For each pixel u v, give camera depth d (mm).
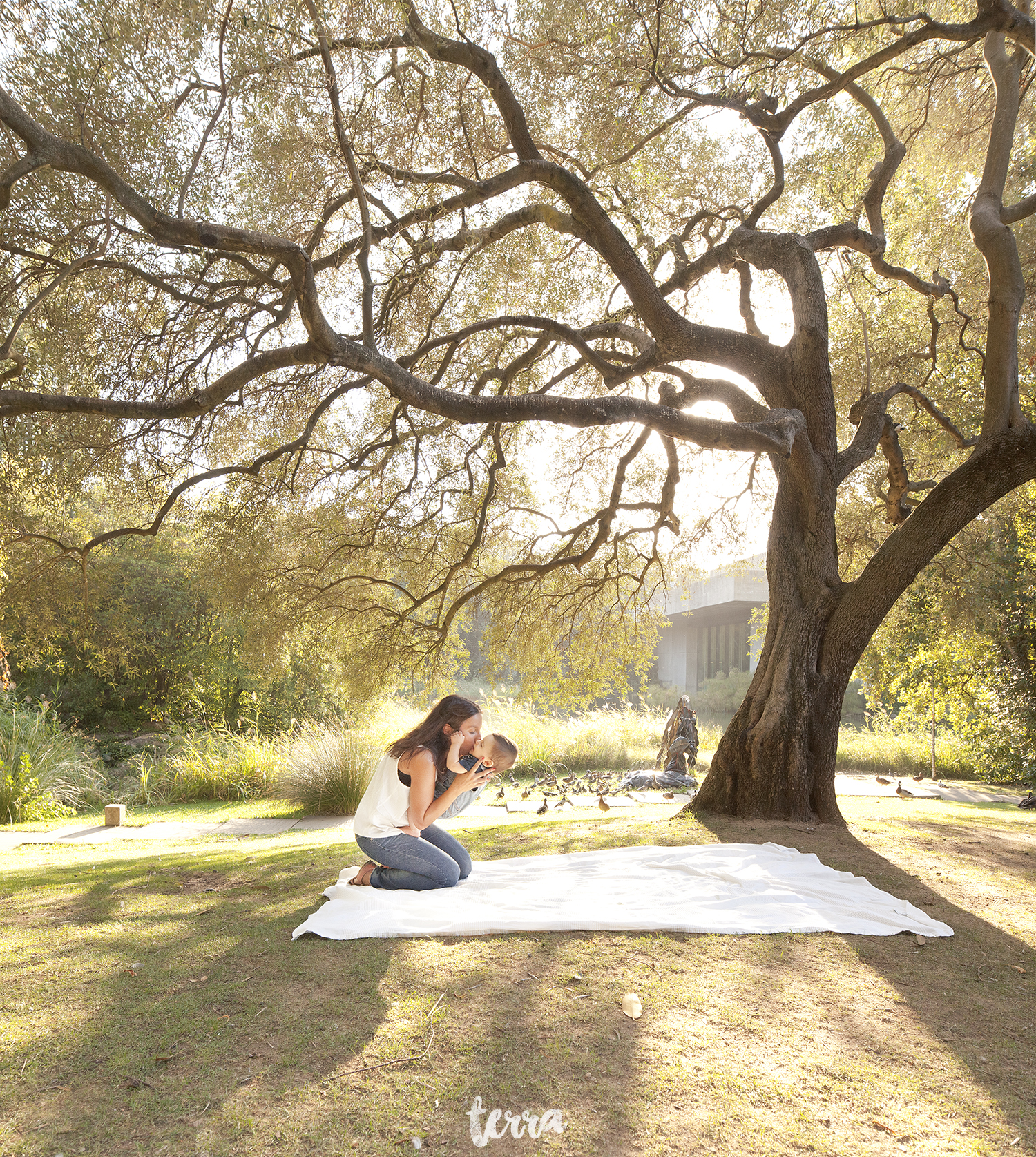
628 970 2889
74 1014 2480
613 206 7965
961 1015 2641
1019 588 11391
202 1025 2404
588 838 5301
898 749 14297
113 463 7086
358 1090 2059
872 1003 2705
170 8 4547
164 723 15883
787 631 6262
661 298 6125
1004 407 5816
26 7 4789
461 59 5723
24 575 7219
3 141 5098
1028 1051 2393
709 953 3098
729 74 6691
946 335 9734
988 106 8914
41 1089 2053
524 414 4777
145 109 5312
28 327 6762
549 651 9430
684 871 4223
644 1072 2176
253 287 6746
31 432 6684
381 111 6504
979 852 5047
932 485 7742
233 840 7340
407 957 2977
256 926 3377
